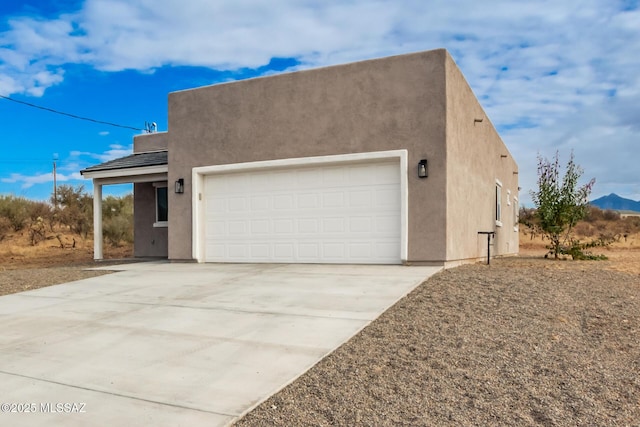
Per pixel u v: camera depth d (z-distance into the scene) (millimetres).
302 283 9328
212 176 13852
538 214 15664
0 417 3961
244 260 13289
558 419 3895
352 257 11984
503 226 20141
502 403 4172
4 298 8945
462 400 4227
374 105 11656
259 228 13133
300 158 12422
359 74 11836
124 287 9695
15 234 26875
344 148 11945
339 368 4961
